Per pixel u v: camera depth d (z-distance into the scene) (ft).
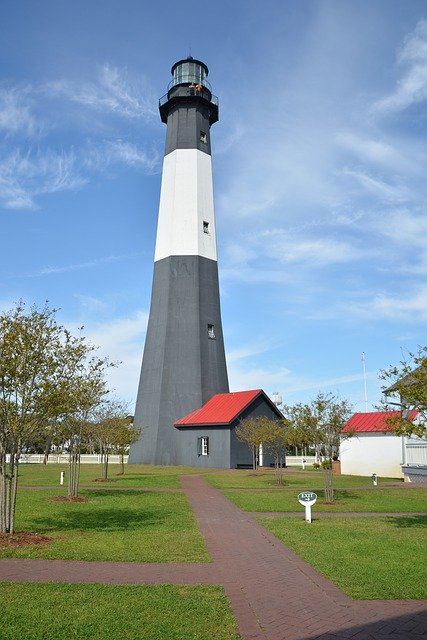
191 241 158.92
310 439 75.46
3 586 28.71
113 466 146.92
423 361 44.32
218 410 143.64
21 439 43.52
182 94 168.14
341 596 27.68
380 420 123.24
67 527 47.32
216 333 157.89
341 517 55.31
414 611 25.49
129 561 34.78
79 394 59.31
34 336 42.70
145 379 157.07
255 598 27.37
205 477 107.96
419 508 62.49
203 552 37.45
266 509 60.70
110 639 21.75
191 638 21.95
